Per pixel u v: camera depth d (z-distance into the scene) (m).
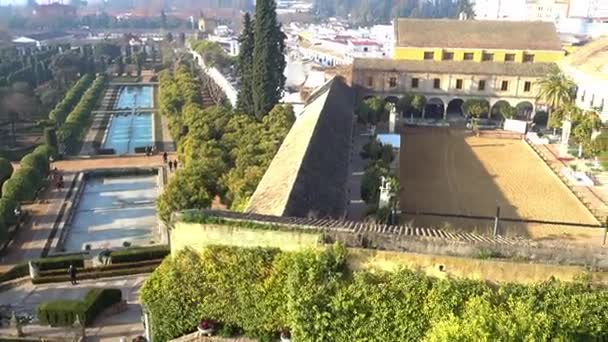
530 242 22.53
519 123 83.62
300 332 21.88
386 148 61.78
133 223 56.94
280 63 76.62
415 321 20.67
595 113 72.31
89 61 159.62
